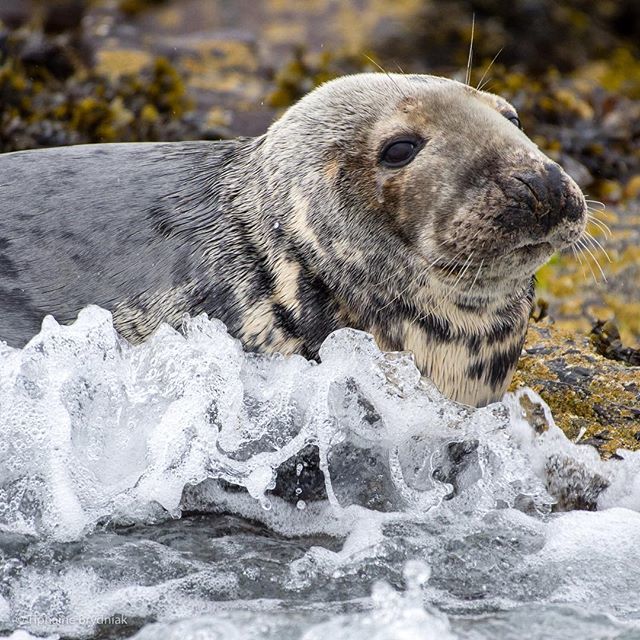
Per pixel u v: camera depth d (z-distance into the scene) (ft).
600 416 85.61
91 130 142.20
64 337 70.23
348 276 72.49
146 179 78.02
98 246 75.31
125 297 74.13
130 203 76.64
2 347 69.15
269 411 71.56
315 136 74.59
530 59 204.44
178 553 66.69
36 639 58.90
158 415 70.85
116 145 81.41
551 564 67.05
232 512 72.02
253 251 74.02
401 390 72.59
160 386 71.26
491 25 205.77
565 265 124.36
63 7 201.46
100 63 170.81
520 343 77.36
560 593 64.44
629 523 70.90
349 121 73.97
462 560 67.21
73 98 148.66
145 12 199.62
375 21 200.64
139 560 65.62
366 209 72.38
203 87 165.58
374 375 72.13
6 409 68.49
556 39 208.03
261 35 195.72
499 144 70.69
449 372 75.00
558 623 60.44
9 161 80.07
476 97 76.33
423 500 72.59
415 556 67.31
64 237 75.66
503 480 74.08
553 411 86.17
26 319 73.67
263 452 71.56
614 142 156.04
